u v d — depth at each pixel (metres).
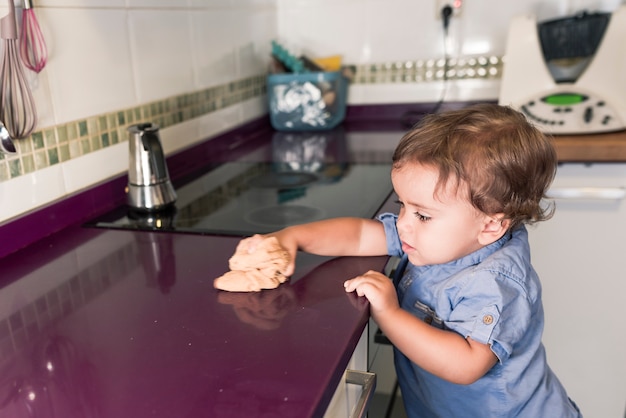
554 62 1.56
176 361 0.61
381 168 1.41
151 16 1.33
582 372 1.64
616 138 1.51
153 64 1.35
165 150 1.42
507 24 1.88
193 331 0.67
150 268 0.87
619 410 1.65
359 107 2.09
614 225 1.50
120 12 1.22
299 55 2.08
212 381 0.57
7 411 0.55
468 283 0.80
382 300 0.73
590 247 1.53
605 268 1.54
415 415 0.97
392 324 0.73
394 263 1.05
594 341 1.60
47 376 0.60
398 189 0.82
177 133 1.47
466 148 0.78
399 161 0.82
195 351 0.63
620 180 1.48
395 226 0.92
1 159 0.95
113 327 0.69
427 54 1.97
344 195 1.20
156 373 0.59
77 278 0.85
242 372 0.58
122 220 1.11
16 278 0.86
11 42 0.94
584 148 1.47
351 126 2.00
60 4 1.05
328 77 1.89
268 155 1.62
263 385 0.56
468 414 0.87
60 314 0.74
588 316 1.58
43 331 0.70
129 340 0.66
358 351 0.77
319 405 0.54
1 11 0.92
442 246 0.81
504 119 0.82
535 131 0.83
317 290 0.77
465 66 1.95
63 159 1.09
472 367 0.71
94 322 0.71
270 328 0.67
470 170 0.77
